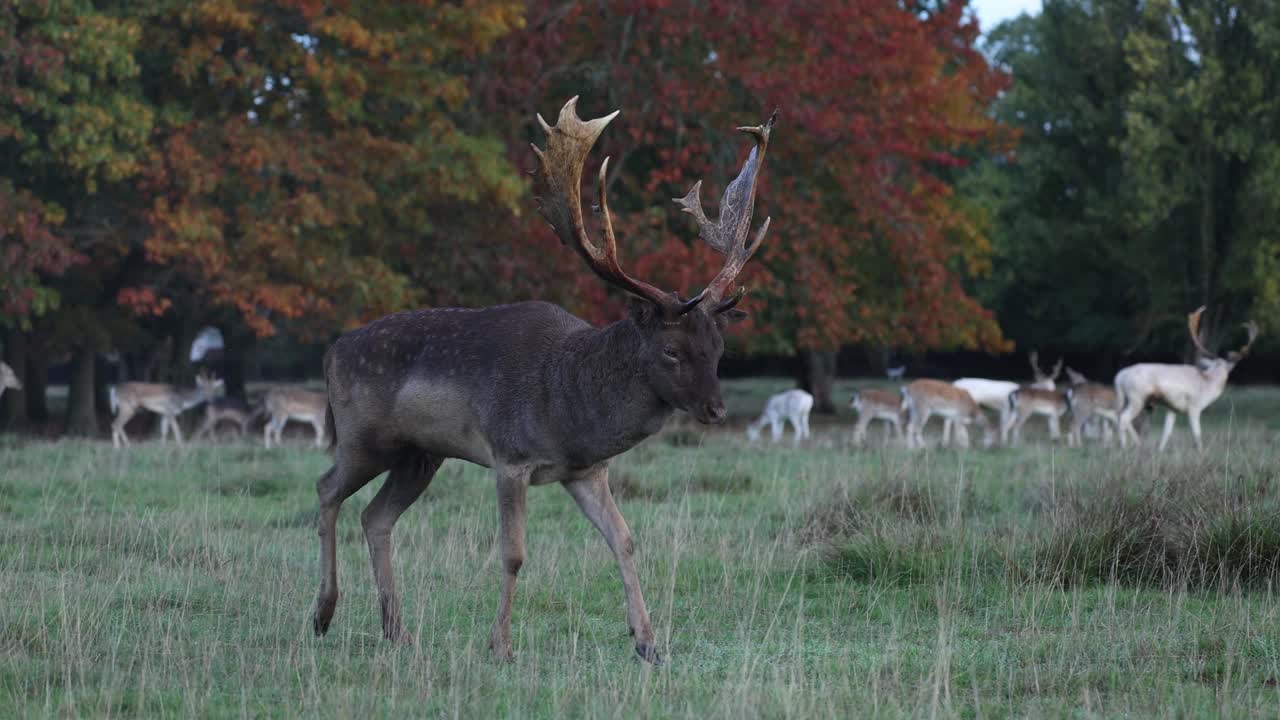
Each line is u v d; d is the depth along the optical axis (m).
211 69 22.86
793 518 11.42
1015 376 56.84
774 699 5.82
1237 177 33.72
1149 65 33.41
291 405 25.69
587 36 27.80
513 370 7.03
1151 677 6.46
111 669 6.47
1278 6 31.98
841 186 28.38
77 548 10.10
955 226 31.31
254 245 23.28
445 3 24.70
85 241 24.11
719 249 7.30
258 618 7.93
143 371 35.81
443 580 9.01
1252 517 8.85
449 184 24.73
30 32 21.31
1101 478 11.59
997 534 10.19
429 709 5.91
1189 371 21.97
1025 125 40.53
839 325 27.53
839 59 26.80
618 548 6.96
